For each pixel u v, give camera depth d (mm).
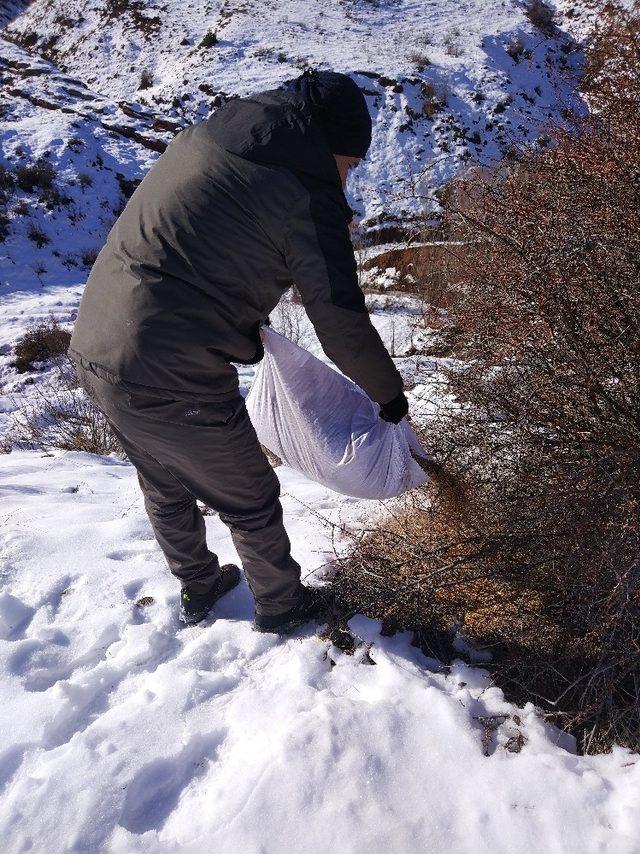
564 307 2320
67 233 22375
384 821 1894
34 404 9531
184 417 2186
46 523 3582
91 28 35594
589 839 1798
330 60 29812
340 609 2664
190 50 32594
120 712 2287
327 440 2557
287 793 1960
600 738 2121
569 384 2484
